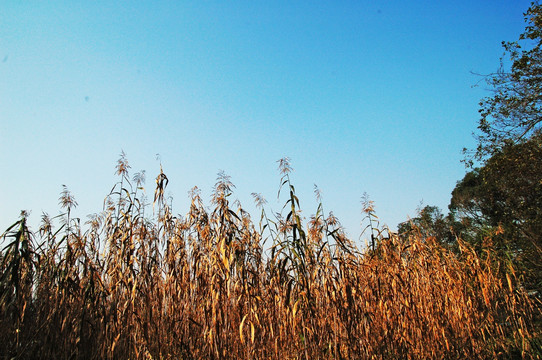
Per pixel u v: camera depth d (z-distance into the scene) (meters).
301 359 6.19
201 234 7.20
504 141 17.86
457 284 8.79
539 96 16.66
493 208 20.42
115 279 6.61
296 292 6.09
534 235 16.08
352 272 7.09
